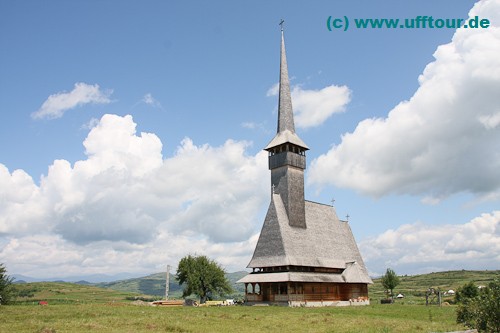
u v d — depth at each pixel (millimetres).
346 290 75812
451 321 38781
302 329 30094
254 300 69438
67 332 24531
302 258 70562
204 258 87688
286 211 74312
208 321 34125
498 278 23219
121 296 118875
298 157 78000
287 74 83750
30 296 101938
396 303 77812
